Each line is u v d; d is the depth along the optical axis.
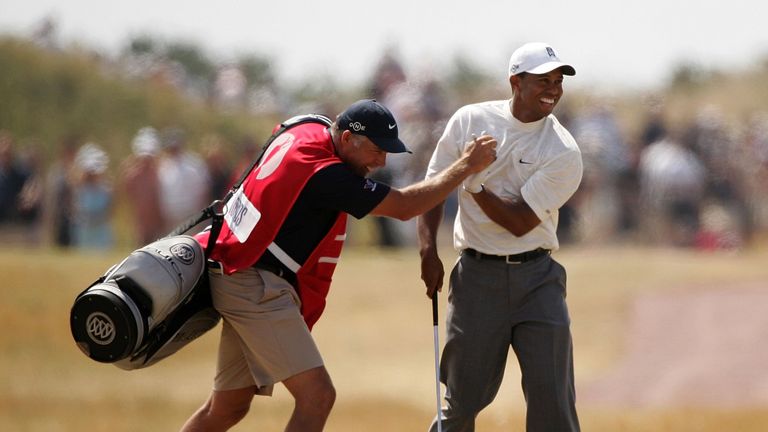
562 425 21.95
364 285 56.56
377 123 20.73
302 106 114.69
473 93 102.69
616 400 39.25
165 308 20.33
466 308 22.38
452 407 22.80
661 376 42.44
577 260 62.88
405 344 48.12
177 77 120.12
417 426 34.66
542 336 21.84
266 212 20.56
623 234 74.50
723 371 42.09
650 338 47.91
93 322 20.06
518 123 21.89
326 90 123.19
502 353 22.50
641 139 78.31
